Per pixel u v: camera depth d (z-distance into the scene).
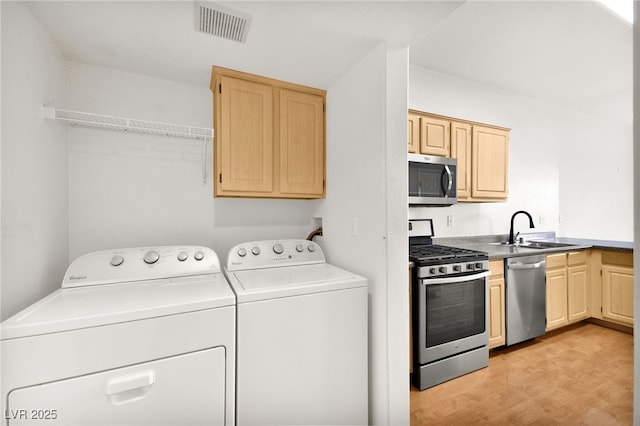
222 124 1.60
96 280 1.28
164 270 1.43
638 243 0.55
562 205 3.73
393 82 1.34
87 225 1.54
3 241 0.91
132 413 0.94
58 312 0.93
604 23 1.99
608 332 2.79
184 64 1.56
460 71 2.71
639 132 0.54
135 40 1.33
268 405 1.16
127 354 0.94
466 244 2.89
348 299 1.34
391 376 1.34
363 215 1.50
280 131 1.76
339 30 1.26
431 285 1.91
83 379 0.88
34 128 1.12
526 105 3.33
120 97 1.62
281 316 1.20
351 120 1.61
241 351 1.12
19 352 0.82
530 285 2.46
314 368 1.26
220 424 1.07
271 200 2.03
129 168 1.64
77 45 1.36
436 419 1.62
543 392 1.86
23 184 1.03
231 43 1.36
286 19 1.18
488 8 1.84
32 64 1.11
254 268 1.64
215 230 1.86
